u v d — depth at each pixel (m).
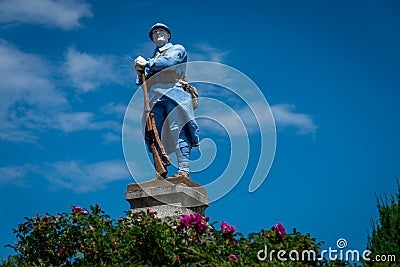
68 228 10.52
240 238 10.12
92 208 10.83
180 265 9.88
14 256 10.52
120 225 10.52
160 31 13.30
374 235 9.69
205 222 10.39
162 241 10.05
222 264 9.41
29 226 10.72
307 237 9.94
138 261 10.05
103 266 9.88
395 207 9.72
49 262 10.48
